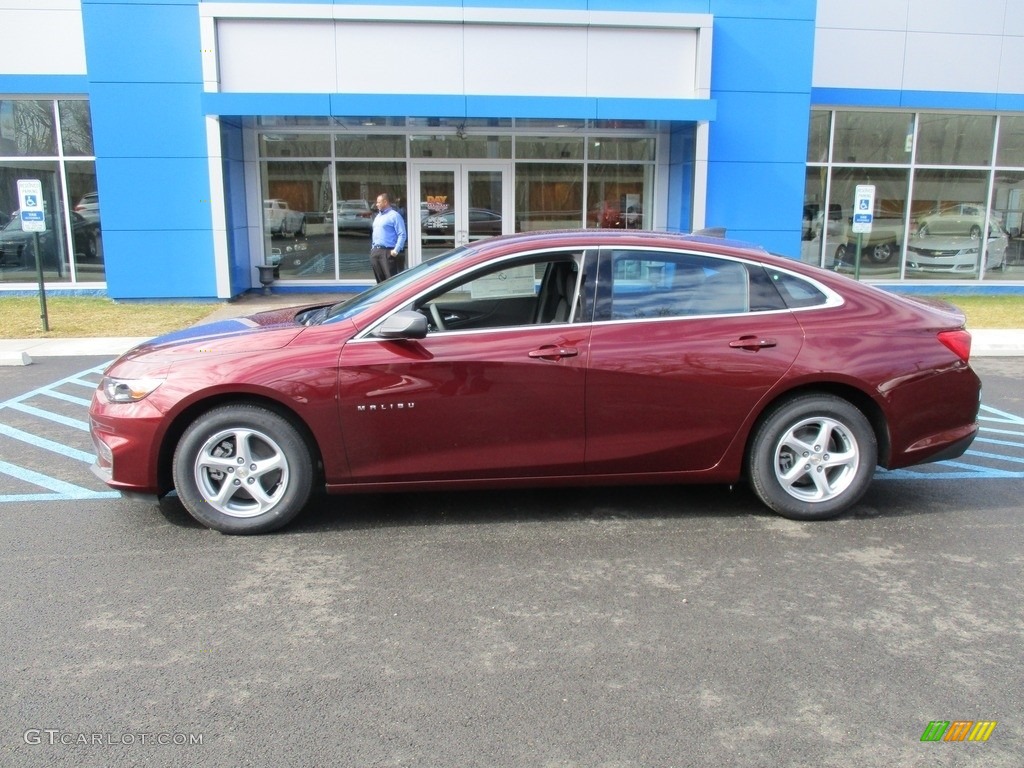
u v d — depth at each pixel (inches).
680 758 111.2
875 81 634.2
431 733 116.3
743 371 187.0
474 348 182.2
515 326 187.3
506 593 158.9
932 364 193.0
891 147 658.2
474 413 182.9
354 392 179.8
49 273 608.4
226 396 181.8
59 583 162.4
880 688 127.6
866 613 151.3
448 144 617.9
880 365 189.9
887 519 198.7
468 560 173.9
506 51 550.9
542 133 620.1
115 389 183.9
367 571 168.6
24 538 185.2
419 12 540.7
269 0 540.7
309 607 153.2
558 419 185.0
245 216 611.2
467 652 137.6
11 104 589.6
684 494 215.6
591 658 135.7
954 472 236.7
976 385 198.2
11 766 109.1
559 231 205.5
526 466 187.2
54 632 143.7
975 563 173.5
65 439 267.1
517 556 176.1
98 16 532.1
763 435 191.2
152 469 182.2
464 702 123.5
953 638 142.5
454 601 155.6
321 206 621.3
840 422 191.8
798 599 156.7
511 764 109.8
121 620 148.0
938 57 637.3
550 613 150.9
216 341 187.2
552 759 110.8
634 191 636.1
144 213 553.0
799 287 195.6
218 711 121.4
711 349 186.7
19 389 339.9
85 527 191.8
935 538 186.9
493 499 211.3
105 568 169.5
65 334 452.1
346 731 116.7
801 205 592.4
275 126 600.4
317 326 187.2
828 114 647.8
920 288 676.1
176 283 562.9
